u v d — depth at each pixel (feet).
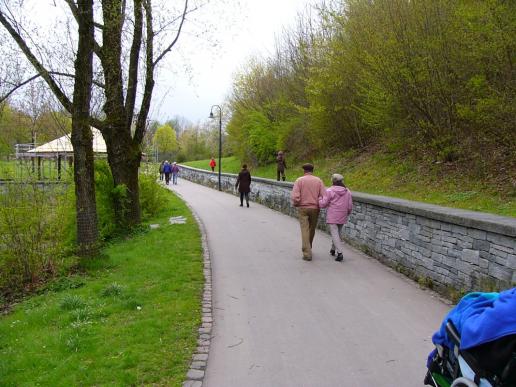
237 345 17.70
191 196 94.38
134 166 46.44
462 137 46.01
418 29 43.29
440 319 20.07
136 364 16.03
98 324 20.24
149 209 62.69
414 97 45.55
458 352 11.40
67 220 34.91
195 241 40.11
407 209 27.17
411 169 51.21
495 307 10.13
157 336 18.49
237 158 157.58
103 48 40.83
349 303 22.54
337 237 32.24
